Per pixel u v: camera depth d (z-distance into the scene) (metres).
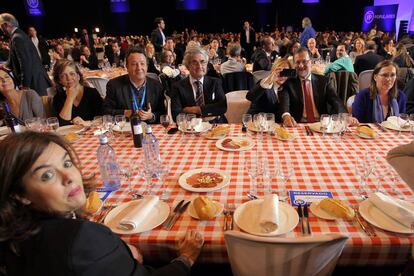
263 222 1.03
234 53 4.56
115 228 1.10
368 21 12.90
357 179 1.37
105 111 2.58
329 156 1.62
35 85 4.22
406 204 1.13
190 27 16.09
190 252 1.01
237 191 1.32
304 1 13.71
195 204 1.16
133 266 0.87
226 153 1.73
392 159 1.16
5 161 0.75
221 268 1.35
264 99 2.71
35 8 13.48
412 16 10.84
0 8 13.45
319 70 4.61
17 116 2.62
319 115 2.64
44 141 0.81
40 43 6.93
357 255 1.01
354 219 1.09
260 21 15.76
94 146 1.94
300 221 1.09
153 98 2.71
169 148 1.84
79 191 0.87
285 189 1.31
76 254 0.72
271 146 1.79
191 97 2.71
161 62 5.21
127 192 1.36
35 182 0.78
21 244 0.74
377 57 4.54
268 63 4.96
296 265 0.90
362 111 2.43
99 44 10.16
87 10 14.91
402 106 2.39
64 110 2.58
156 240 1.05
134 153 1.79
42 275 0.71
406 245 0.96
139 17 15.63
